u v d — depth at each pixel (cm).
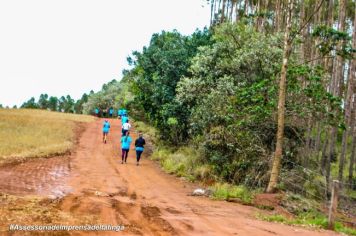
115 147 3153
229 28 2538
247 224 1062
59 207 1015
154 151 2891
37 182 1459
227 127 2005
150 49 3191
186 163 2242
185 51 2862
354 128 2962
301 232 1033
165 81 2830
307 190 1825
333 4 3638
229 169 1942
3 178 1448
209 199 1558
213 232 905
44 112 5562
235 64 2320
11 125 3528
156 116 3005
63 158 2347
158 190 1644
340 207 2106
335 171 3594
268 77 2244
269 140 2020
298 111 1903
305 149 2211
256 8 4053
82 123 4550
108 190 1479
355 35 2795
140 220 961
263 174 1838
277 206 1494
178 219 1019
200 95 2416
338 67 3162
